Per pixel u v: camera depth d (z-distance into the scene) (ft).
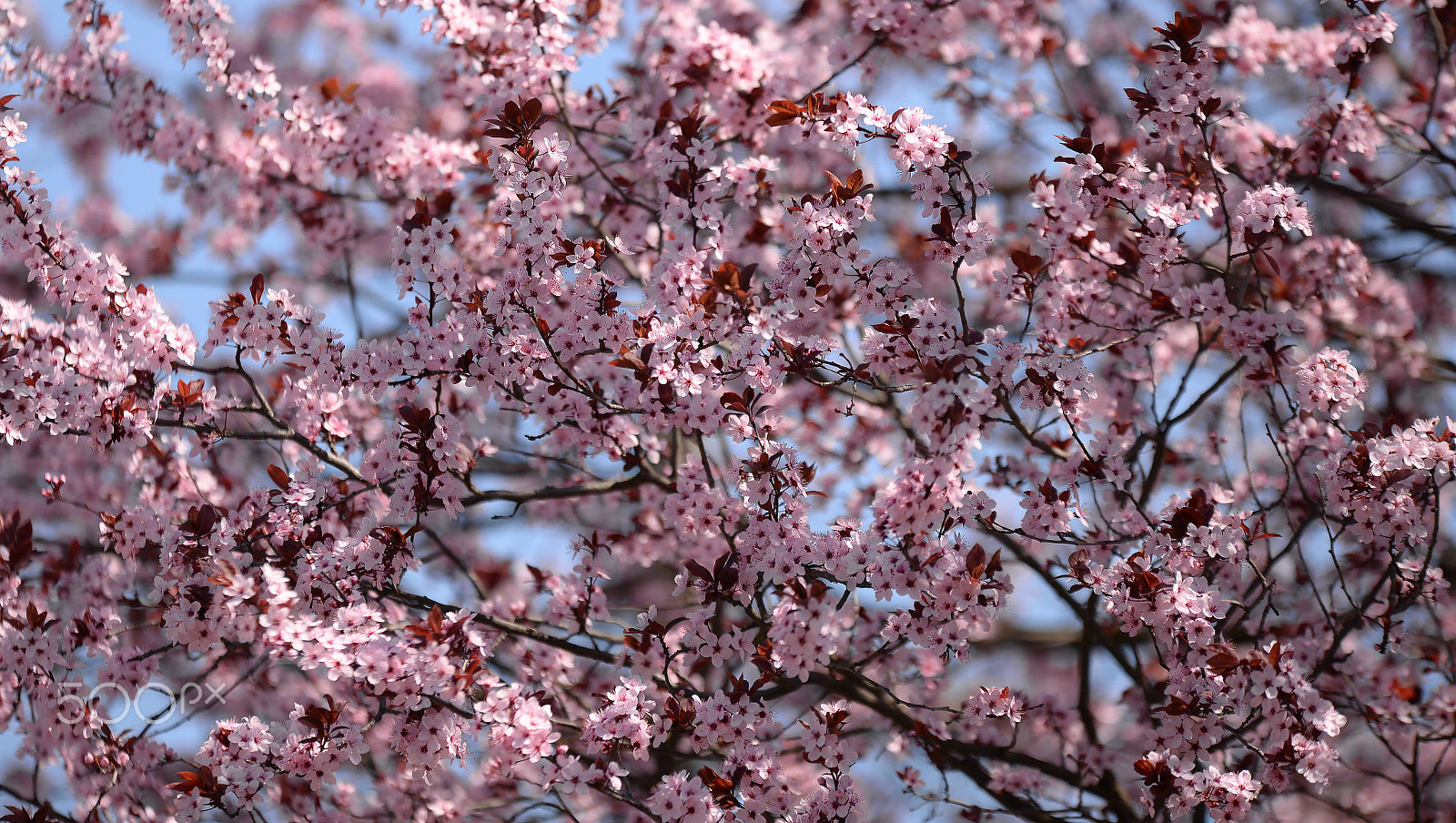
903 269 12.42
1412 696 16.35
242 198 19.42
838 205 12.46
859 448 20.93
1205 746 13.08
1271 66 20.63
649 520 20.07
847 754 12.72
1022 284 13.16
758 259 18.26
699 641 12.94
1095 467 13.43
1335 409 12.98
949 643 12.32
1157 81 13.01
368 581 13.26
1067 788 18.25
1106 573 13.16
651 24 20.47
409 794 18.45
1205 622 12.52
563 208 13.06
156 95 18.45
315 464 13.97
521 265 13.01
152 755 14.58
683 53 16.63
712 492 14.03
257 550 13.51
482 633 14.20
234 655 15.15
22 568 14.21
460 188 18.67
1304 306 17.88
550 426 14.93
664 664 12.92
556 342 12.91
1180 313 14.33
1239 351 14.21
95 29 17.80
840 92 12.70
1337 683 16.81
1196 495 12.82
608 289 12.88
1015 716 14.11
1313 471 16.48
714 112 17.38
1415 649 17.35
